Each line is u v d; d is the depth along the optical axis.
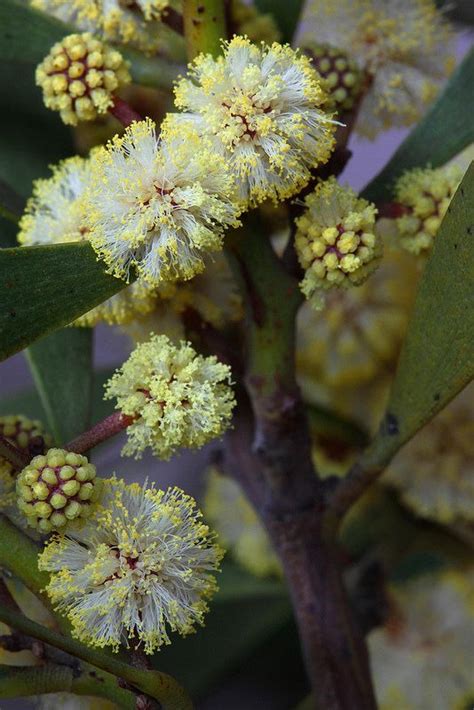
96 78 0.15
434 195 0.16
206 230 0.15
